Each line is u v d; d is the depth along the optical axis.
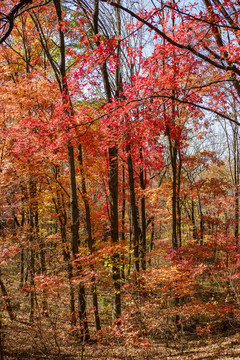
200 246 10.15
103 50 5.44
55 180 9.87
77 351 7.40
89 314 7.55
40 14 10.10
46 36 11.77
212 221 11.18
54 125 6.45
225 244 10.04
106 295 12.43
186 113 9.29
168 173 17.11
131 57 6.16
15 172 8.07
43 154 7.82
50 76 11.24
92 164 9.63
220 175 20.48
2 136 7.59
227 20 5.26
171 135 7.76
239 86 6.53
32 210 10.00
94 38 6.16
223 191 12.03
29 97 8.47
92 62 5.72
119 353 7.41
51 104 9.00
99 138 6.95
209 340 9.09
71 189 8.41
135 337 6.58
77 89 6.50
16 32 11.72
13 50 11.53
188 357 7.55
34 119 7.48
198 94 6.74
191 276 7.56
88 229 10.30
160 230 21.59
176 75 6.00
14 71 11.41
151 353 7.56
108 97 8.62
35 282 6.55
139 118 5.68
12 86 8.58
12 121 8.55
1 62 10.50
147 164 9.40
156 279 7.01
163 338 8.95
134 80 6.09
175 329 9.06
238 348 7.93
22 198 8.88
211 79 6.85
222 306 8.31
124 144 6.43
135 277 7.43
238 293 8.88
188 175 18.44
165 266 7.66
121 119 5.79
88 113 6.47
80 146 9.46
